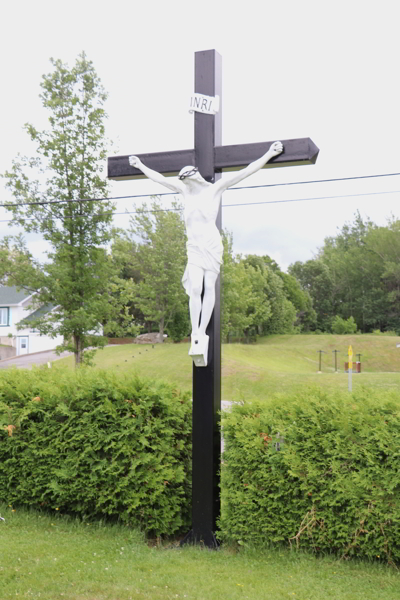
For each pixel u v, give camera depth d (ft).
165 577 15.79
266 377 77.25
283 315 173.47
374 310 195.72
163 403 20.47
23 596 14.20
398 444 16.51
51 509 21.72
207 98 20.16
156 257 109.50
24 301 135.23
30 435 21.72
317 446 17.60
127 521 19.94
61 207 47.73
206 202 19.54
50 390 21.67
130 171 21.33
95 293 48.52
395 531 16.26
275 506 17.88
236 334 161.89
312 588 15.12
